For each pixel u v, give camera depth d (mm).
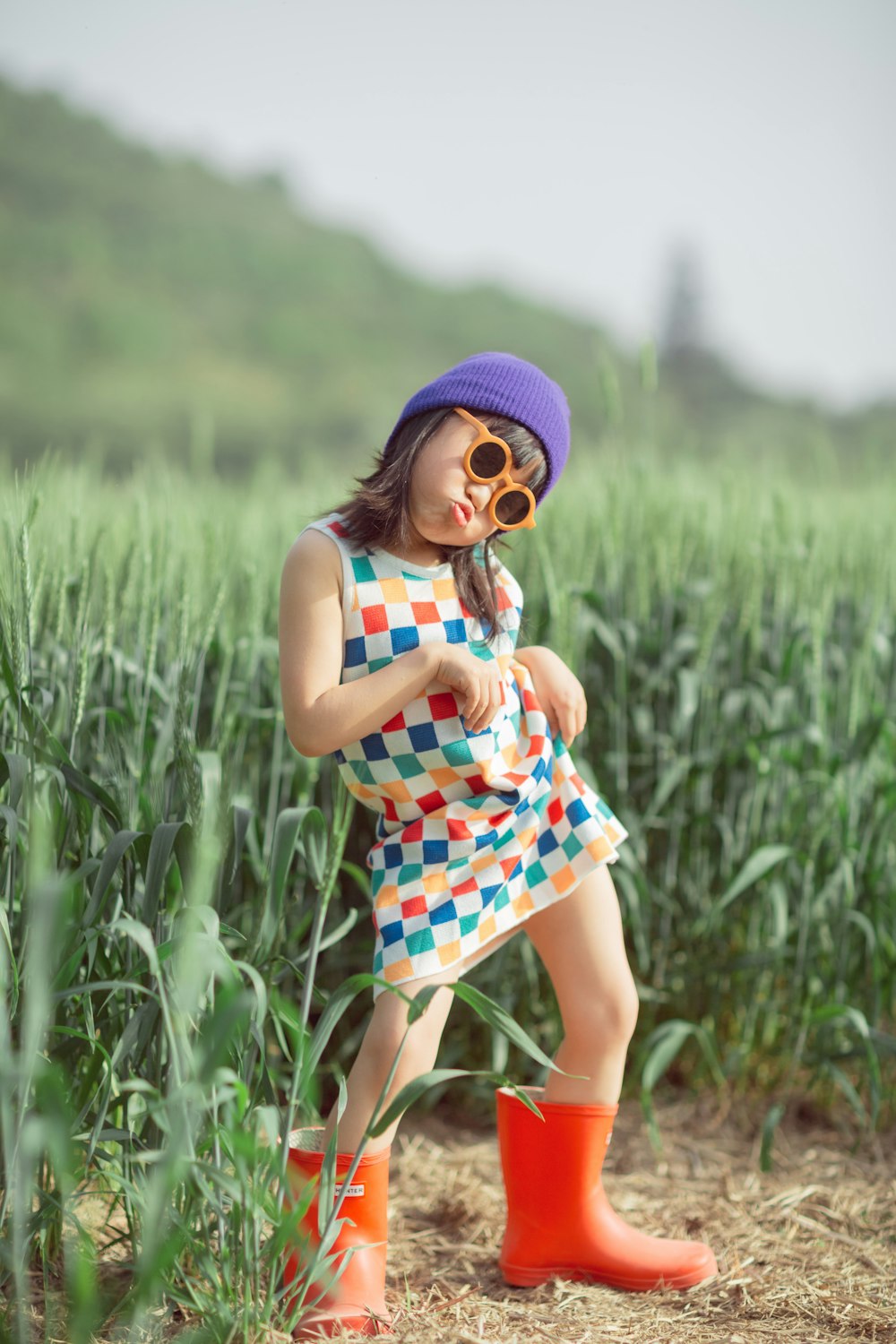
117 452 49156
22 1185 1354
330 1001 1728
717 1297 1925
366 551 1767
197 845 1536
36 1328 1595
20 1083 1325
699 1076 2947
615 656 2846
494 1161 2545
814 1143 2701
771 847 2629
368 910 2750
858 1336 1812
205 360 57625
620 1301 1898
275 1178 1705
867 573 3307
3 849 1765
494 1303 1873
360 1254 1729
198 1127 1535
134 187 65375
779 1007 2961
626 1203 2363
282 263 64750
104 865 1618
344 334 62406
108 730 2127
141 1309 1319
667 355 68375
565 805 1905
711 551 3264
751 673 3061
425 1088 1524
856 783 2871
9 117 65188
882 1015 3055
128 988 1726
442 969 1710
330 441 53875
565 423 1816
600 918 1902
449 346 65188
